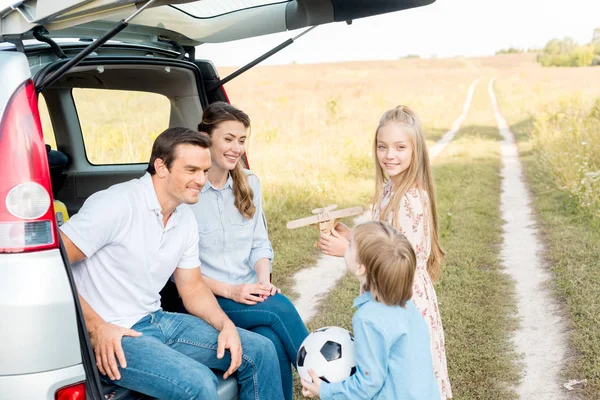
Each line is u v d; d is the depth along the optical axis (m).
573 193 9.14
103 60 3.11
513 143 18.39
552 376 4.31
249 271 3.59
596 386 4.09
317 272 6.75
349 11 3.30
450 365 4.42
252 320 3.32
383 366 2.51
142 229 2.83
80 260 2.82
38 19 2.41
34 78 2.42
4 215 2.18
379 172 3.34
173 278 3.24
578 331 4.91
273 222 8.45
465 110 31.23
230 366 2.87
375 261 2.52
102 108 4.32
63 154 4.32
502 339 4.89
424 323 2.66
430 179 3.20
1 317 2.16
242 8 3.60
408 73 58.31
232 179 3.46
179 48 3.88
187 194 2.85
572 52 72.31
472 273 6.47
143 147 4.45
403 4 3.11
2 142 2.19
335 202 9.81
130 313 2.91
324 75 51.75
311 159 13.23
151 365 2.67
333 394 2.60
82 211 2.73
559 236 7.58
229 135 3.30
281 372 3.32
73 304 2.26
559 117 17.58
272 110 25.41
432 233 3.23
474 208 9.45
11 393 2.19
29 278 2.18
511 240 7.79
